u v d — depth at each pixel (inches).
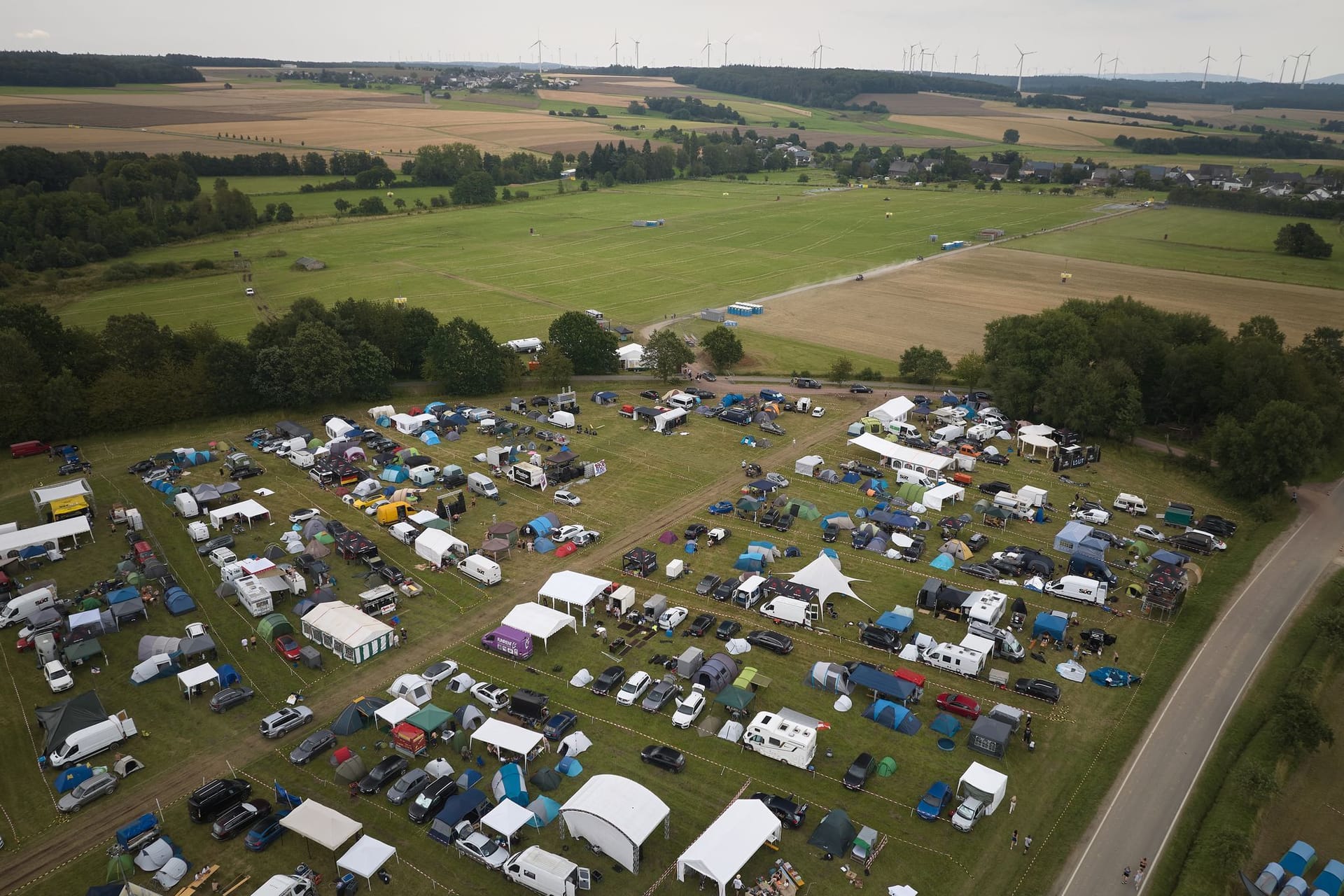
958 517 3499.0
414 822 1975.9
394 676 2506.2
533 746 2138.3
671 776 2128.4
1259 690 2466.8
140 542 3122.5
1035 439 4188.0
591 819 1871.3
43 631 2645.2
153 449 4136.3
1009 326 5019.7
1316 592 2982.3
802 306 7121.1
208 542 3174.2
